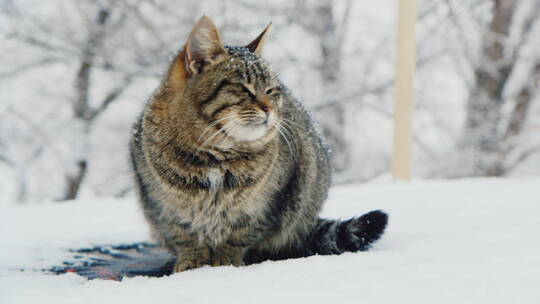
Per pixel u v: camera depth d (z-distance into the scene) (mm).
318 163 4508
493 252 3150
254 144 3750
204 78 3742
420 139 14500
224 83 3752
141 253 4848
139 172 3965
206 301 2486
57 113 13086
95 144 12914
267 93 3918
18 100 12898
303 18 13680
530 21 14492
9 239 5062
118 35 12758
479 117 14000
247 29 13297
